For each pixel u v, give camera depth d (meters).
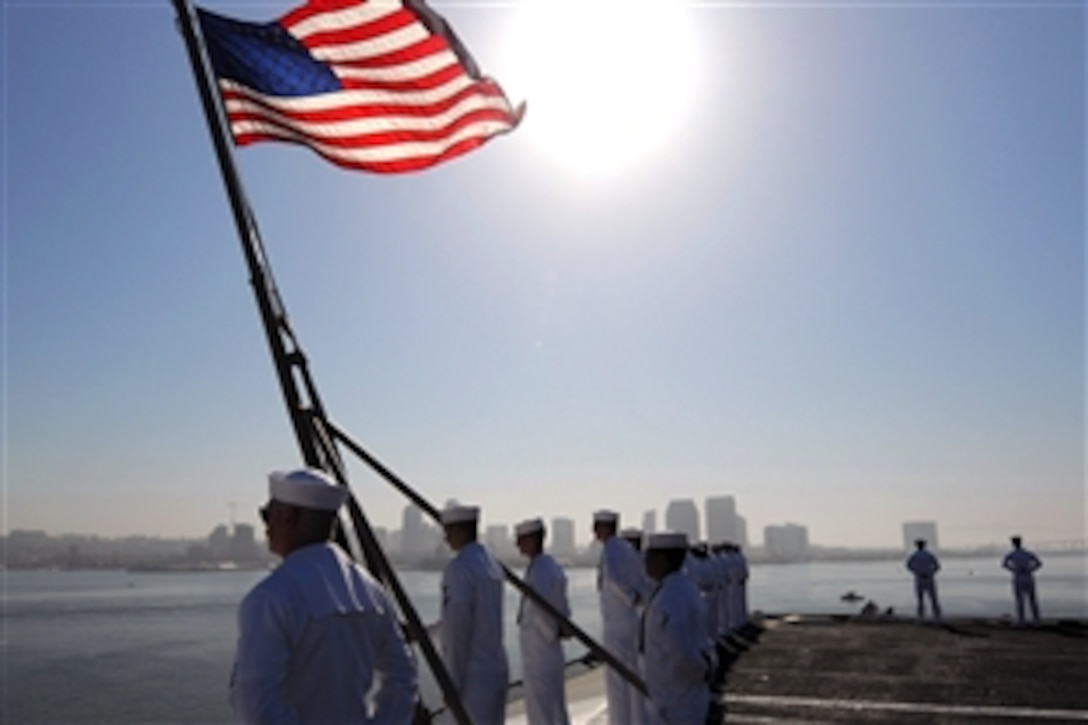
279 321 5.00
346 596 3.29
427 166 6.64
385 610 3.54
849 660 14.75
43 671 45.22
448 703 4.49
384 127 6.48
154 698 34.84
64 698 34.94
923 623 21.06
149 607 126.19
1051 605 67.31
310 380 4.99
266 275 5.00
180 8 5.21
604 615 9.85
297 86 6.32
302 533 3.44
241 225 5.01
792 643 17.12
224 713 30.98
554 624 8.48
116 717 30.11
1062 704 10.91
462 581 6.62
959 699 11.28
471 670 6.60
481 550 6.96
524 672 8.55
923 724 9.88
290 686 3.06
